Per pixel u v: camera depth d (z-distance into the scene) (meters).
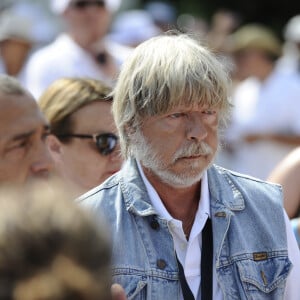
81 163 10.59
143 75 8.05
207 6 46.97
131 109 8.19
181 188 8.25
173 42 8.20
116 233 7.96
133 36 24.53
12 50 21.20
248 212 8.42
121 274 7.80
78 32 17.09
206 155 8.12
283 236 8.40
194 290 7.99
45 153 7.80
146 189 8.24
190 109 7.99
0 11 28.30
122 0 37.28
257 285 8.06
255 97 20.31
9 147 7.60
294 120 19.80
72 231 4.35
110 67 17.25
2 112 7.59
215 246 8.11
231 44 26.97
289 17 48.66
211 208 8.30
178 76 7.88
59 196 4.53
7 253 4.26
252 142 20.02
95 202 8.16
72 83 10.84
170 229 8.05
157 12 29.69
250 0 48.00
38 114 7.81
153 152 8.09
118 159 10.66
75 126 10.56
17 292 4.21
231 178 8.64
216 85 8.05
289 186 11.14
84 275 4.29
